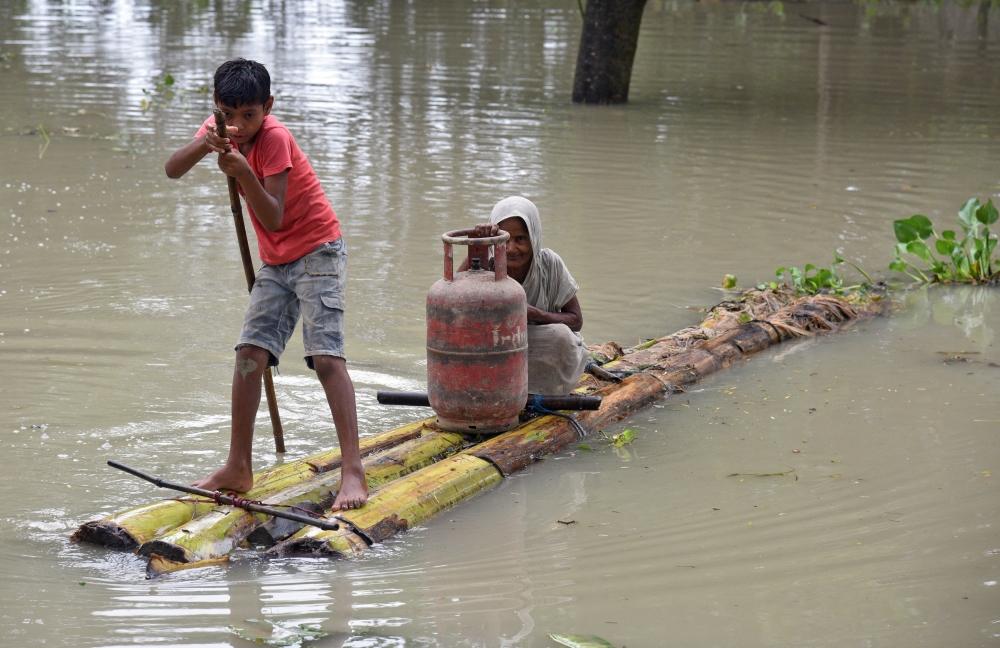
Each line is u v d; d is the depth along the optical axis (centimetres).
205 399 624
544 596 424
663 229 990
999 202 1069
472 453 539
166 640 391
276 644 388
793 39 2219
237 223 498
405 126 1398
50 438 570
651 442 578
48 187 1095
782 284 831
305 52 1970
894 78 1789
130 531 459
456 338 542
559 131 1394
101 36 2117
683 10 2652
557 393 592
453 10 2600
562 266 595
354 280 834
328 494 501
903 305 809
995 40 2208
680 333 719
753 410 618
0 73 1705
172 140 1310
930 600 418
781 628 401
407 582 435
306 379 662
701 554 457
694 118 1491
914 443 568
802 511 496
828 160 1255
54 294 793
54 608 411
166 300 788
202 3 2681
